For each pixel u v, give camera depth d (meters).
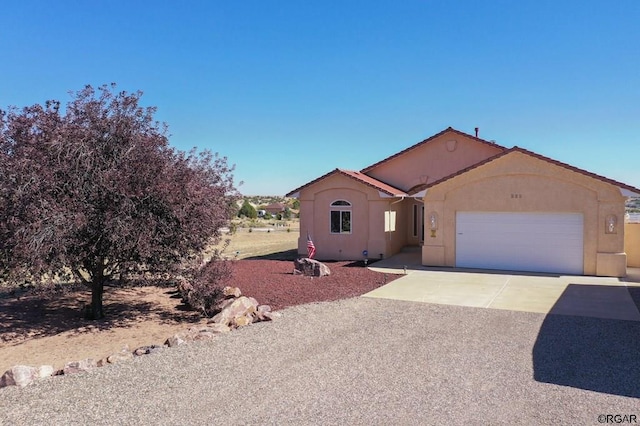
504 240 18.56
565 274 17.50
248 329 9.97
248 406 6.07
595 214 17.08
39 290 11.82
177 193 11.64
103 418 5.73
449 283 15.79
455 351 8.38
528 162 17.95
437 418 5.71
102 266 12.61
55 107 11.58
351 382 6.90
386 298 13.37
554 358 7.98
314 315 11.24
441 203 19.50
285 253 27.09
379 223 22.62
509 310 11.73
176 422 5.62
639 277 16.75
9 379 6.92
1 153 10.74
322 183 23.78
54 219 10.22
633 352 8.29
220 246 32.94
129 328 11.97
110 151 11.99
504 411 5.89
